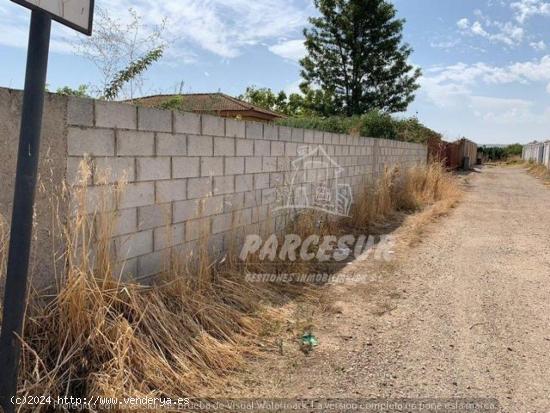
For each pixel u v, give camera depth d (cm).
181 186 378
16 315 183
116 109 303
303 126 1469
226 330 339
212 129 415
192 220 393
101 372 243
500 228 855
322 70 2406
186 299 337
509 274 551
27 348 228
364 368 312
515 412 264
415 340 359
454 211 1052
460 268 573
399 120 1572
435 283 510
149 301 303
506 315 416
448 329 382
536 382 299
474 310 428
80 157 278
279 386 284
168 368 271
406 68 2372
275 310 396
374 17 2264
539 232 822
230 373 294
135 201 327
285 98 3322
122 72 437
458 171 2680
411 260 605
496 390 288
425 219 889
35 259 256
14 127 241
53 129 260
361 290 475
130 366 256
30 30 172
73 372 240
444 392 284
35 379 225
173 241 371
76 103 273
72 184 271
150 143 338
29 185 178
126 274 323
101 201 291
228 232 455
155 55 443
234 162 458
